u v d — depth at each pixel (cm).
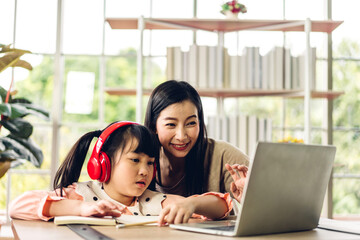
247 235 83
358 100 416
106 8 415
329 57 377
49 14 403
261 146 78
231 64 314
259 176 80
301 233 91
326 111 384
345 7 408
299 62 317
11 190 383
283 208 87
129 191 109
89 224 93
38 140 393
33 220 99
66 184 119
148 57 400
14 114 260
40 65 707
